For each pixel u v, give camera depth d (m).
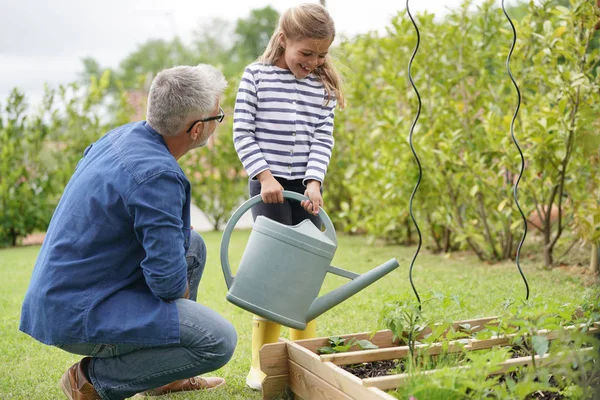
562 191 4.19
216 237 7.04
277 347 2.19
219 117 2.01
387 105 5.40
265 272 1.99
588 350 1.86
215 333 1.94
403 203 5.37
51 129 7.42
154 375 1.96
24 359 2.70
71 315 1.85
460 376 1.65
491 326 2.15
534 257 4.79
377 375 2.08
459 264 4.80
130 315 1.86
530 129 4.13
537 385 1.65
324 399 1.98
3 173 7.13
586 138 3.82
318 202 2.24
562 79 3.93
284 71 2.38
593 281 3.78
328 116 2.45
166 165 1.88
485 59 4.74
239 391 2.32
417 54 4.72
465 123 4.76
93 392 1.99
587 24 3.74
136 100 9.02
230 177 7.94
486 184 4.51
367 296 3.71
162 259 1.84
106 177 1.87
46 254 1.91
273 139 2.35
